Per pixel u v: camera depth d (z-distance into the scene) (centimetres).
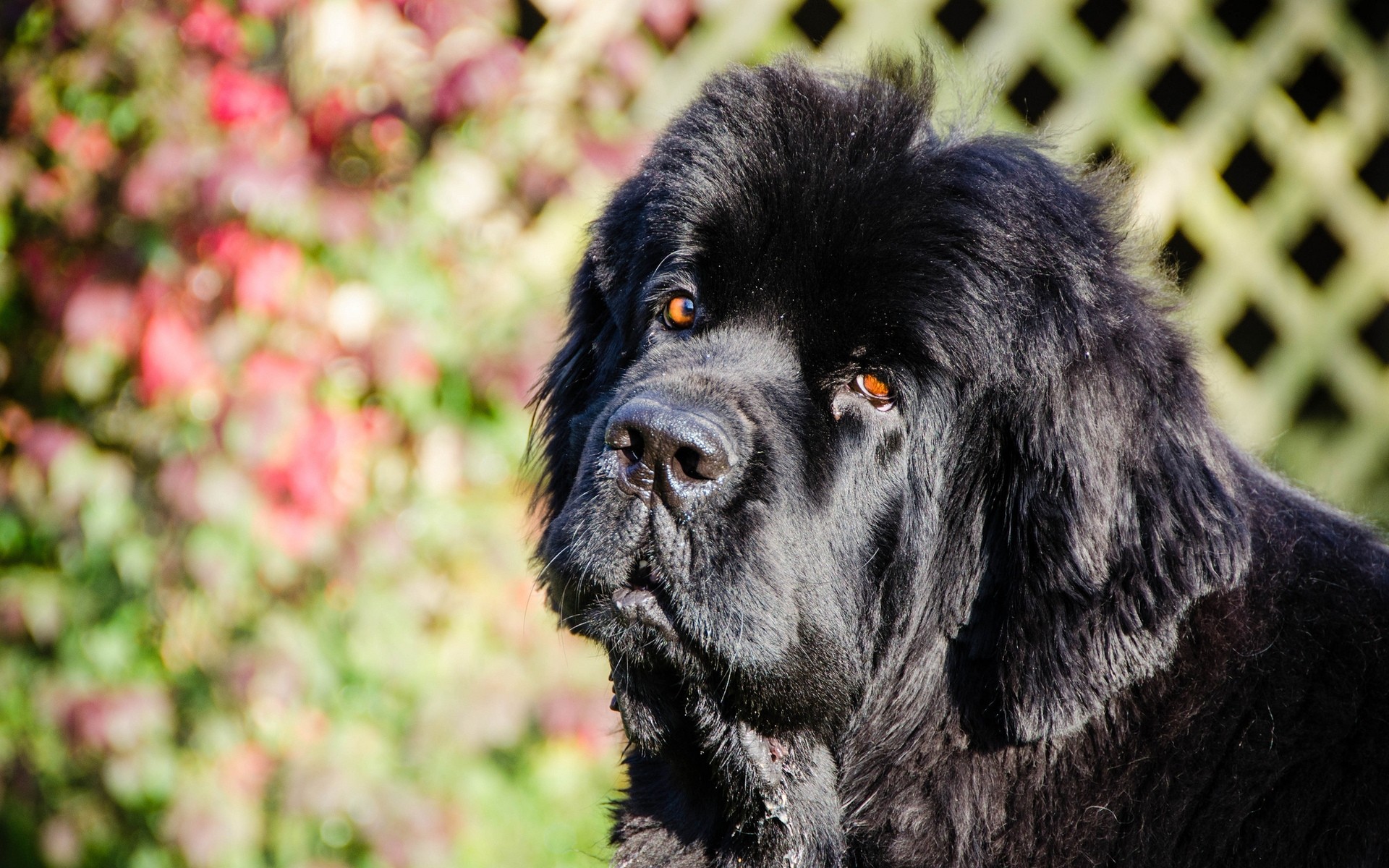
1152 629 380
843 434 420
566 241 832
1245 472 448
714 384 407
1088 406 389
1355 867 373
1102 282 407
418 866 746
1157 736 396
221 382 743
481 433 808
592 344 503
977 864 400
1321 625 402
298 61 773
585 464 414
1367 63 1048
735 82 454
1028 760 400
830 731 423
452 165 798
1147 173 997
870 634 425
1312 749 386
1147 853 389
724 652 390
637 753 486
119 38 750
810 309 416
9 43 791
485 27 798
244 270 728
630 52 836
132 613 794
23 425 809
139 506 784
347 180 782
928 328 404
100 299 738
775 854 423
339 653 793
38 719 790
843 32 963
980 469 410
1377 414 1070
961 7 1324
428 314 786
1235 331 1305
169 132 740
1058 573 386
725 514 390
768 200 417
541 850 802
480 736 783
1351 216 1053
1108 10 1298
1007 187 412
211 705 779
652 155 474
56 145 775
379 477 802
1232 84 1020
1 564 824
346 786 752
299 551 752
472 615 811
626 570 395
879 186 409
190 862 752
